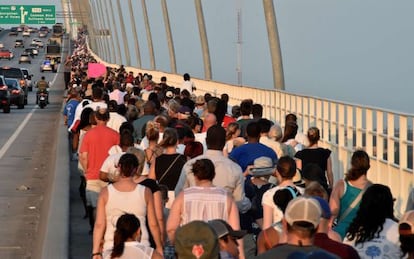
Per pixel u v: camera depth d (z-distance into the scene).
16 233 34.09
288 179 21.16
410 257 16.22
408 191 30.34
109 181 27.12
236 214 20.53
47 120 100.62
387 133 33.00
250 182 24.95
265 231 18.08
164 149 25.97
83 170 33.34
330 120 41.44
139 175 22.72
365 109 35.72
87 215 35.25
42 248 26.61
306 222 14.72
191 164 22.36
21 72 144.12
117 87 55.75
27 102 135.88
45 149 67.44
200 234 13.73
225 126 37.22
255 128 26.23
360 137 36.56
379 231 17.97
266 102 60.38
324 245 16.17
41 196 43.38
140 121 34.97
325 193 18.78
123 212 20.95
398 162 31.92
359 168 20.72
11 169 54.38
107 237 21.03
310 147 27.98
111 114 36.50
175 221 20.47
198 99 43.41
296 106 49.72
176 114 36.38
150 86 62.09
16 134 81.62
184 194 20.45
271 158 26.19
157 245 21.41
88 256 28.19
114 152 29.08
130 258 18.09
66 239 27.58
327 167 27.80
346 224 20.72
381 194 17.95
